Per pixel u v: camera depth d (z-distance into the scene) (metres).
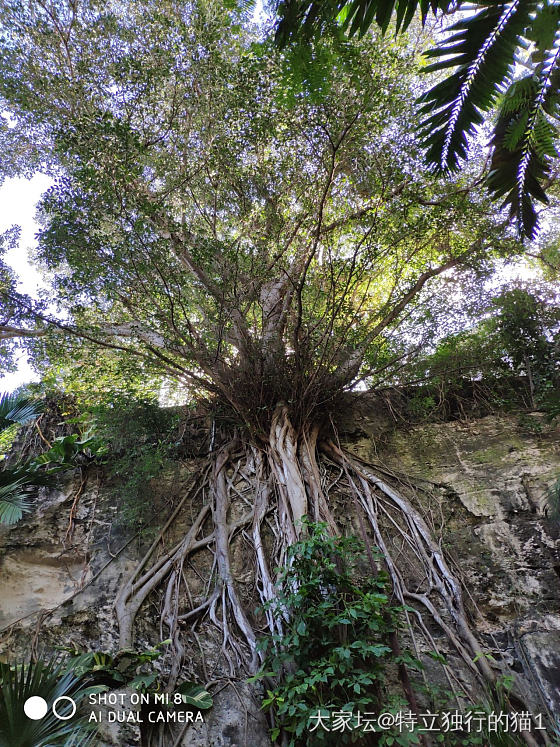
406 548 6.17
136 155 7.09
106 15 8.56
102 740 4.43
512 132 2.10
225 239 7.89
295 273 7.97
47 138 9.50
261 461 7.06
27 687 4.00
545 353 7.96
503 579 5.91
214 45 7.54
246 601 5.79
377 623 4.79
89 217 7.05
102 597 5.95
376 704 4.60
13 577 6.19
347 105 6.93
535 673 5.09
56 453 7.32
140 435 7.40
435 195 7.80
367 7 2.14
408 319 8.08
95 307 7.94
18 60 8.47
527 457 7.04
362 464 7.23
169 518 6.77
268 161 8.02
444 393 8.08
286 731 4.73
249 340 7.32
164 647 5.45
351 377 7.50
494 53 1.92
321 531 5.19
